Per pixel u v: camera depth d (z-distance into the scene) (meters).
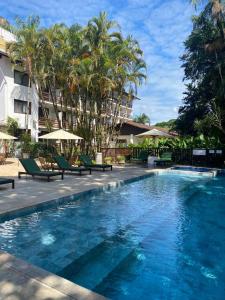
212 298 4.17
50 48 22.44
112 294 4.19
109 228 7.12
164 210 9.03
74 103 24.19
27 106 28.72
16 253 5.45
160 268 5.04
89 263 5.13
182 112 32.34
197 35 27.39
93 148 23.66
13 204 7.96
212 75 25.31
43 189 10.53
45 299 3.14
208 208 9.41
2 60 27.08
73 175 14.87
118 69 22.03
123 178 14.02
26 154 23.66
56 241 6.12
